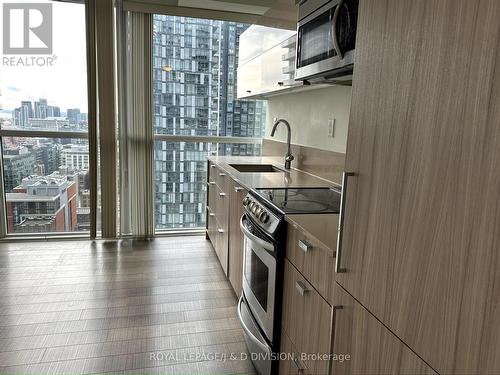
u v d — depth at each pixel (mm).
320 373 1361
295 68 2279
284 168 3184
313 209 1789
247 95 3605
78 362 2043
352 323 1133
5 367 1979
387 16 942
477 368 667
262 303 1923
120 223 3992
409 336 861
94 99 3658
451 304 729
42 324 2381
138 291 2863
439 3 755
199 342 2268
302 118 3168
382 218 971
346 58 1637
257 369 1998
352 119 1137
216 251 3494
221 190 3213
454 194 721
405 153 874
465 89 692
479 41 658
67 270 3197
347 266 1162
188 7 3639
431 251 786
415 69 834
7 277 3027
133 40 3672
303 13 2121
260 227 1896
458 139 709
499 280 621
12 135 3703
